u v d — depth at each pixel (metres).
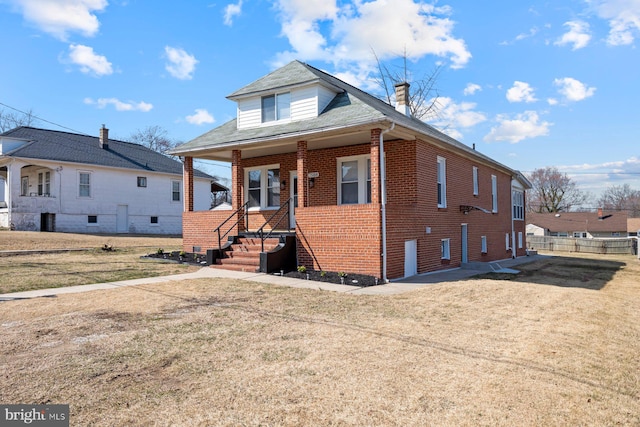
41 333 5.79
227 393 3.95
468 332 6.15
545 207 68.88
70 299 8.12
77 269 12.13
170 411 3.58
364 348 5.31
